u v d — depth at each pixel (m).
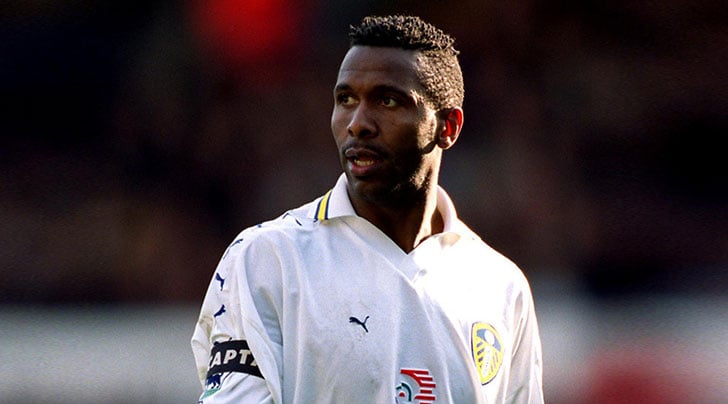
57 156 55.28
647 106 55.81
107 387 33.03
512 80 54.50
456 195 51.22
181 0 56.38
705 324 38.53
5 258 52.03
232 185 54.25
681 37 56.41
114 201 54.19
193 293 51.53
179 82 56.00
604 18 56.03
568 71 55.03
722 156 55.06
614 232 52.94
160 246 52.62
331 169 53.84
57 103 56.16
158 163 54.94
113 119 56.09
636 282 50.41
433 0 55.31
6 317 42.66
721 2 55.97
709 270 51.88
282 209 53.06
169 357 34.38
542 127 53.94
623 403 33.31
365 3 55.78
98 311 44.88
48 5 56.19
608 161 54.38
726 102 56.00
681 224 53.78
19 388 32.84
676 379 33.75
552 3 55.69
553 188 52.75
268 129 54.84
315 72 55.84
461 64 54.59
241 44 55.84
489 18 55.16
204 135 55.03
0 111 55.84
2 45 56.31
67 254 52.34
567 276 50.12
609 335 37.75
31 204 53.91
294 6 55.81
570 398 33.91
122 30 56.91
